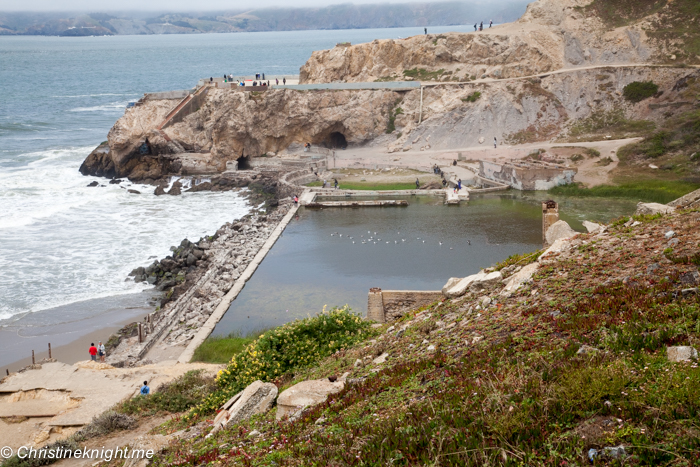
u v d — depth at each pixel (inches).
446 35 3848.4
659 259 605.9
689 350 396.8
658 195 2425.0
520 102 3412.9
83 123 5216.5
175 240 2197.3
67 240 2177.7
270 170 3248.0
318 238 2178.9
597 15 3757.4
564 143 3127.5
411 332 731.4
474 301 746.2
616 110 3289.9
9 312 1590.8
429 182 2849.4
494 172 2866.6
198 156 3277.6
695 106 3053.6
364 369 638.5
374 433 420.2
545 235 1090.1
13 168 3412.9
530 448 353.1
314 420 504.7
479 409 407.2
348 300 1583.4
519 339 524.4
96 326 1514.5
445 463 356.8
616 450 330.0
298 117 3501.5
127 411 882.1
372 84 3639.3
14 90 7805.1
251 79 4318.4
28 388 1002.1
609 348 446.9
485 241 2050.9
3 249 2062.0
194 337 1380.4
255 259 1943.9
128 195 2883.9
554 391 398.0
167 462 531.5
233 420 609.0
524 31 3769.7
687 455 314.8
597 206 2402.8
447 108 3437.5
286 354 818.8
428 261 1872.5
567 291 611.2
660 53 3474.4
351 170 3211.1
